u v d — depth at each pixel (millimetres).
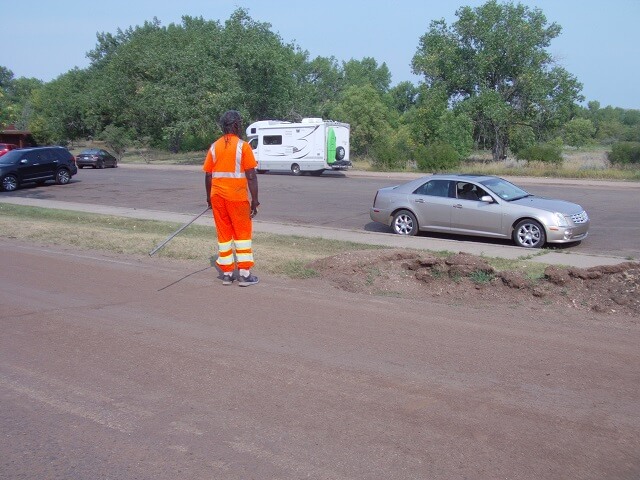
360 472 4117
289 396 5320
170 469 4172
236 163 8867
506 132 46844
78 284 9352
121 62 68500
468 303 8305
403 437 4598
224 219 9109
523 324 7328
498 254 12586
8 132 74625
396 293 8773
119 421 4887
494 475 4094
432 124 47375
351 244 13617
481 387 5484
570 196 25172
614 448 4457
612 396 5312
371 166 42375
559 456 4344
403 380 5637
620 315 7688
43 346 6613
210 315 7680
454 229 14906
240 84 52562
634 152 37719
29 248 12695
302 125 37344
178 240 13281
